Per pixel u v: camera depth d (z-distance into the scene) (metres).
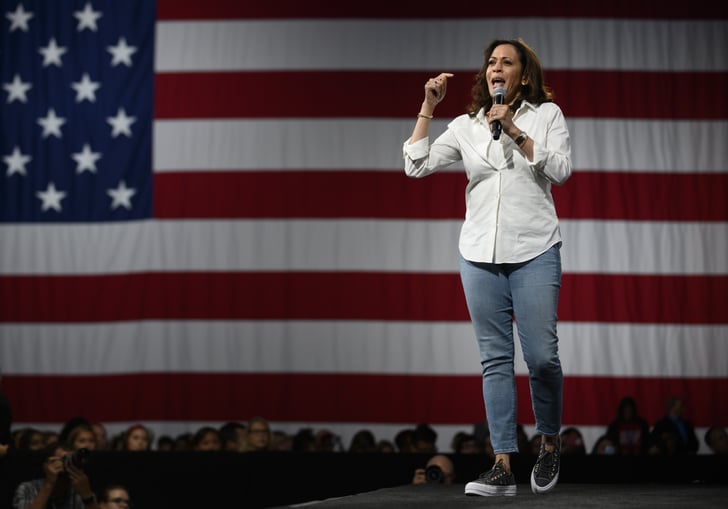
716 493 5.89
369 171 18.31
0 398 9.49
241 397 18.08
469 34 18.41
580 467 11.92
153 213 18.53
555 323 6.07
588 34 18.30
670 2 18.33
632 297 17.83
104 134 18.77
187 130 18.62
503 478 5.96
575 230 17.92
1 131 18.88
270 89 18.59
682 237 17.91
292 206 18.34
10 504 10.80
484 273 6.18
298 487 11.72
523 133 5.96
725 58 18.20
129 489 11.53
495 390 6.16
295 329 18.14
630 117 18.14
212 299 18.30
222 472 11.66
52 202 18.70
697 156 18.06
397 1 18.55
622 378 17.69
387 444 16.30
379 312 18.05
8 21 19.06
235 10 18.80
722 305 17.78
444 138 6.52
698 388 17.64
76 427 12.89
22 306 18.52
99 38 18.95
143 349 18.33
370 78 18.47
